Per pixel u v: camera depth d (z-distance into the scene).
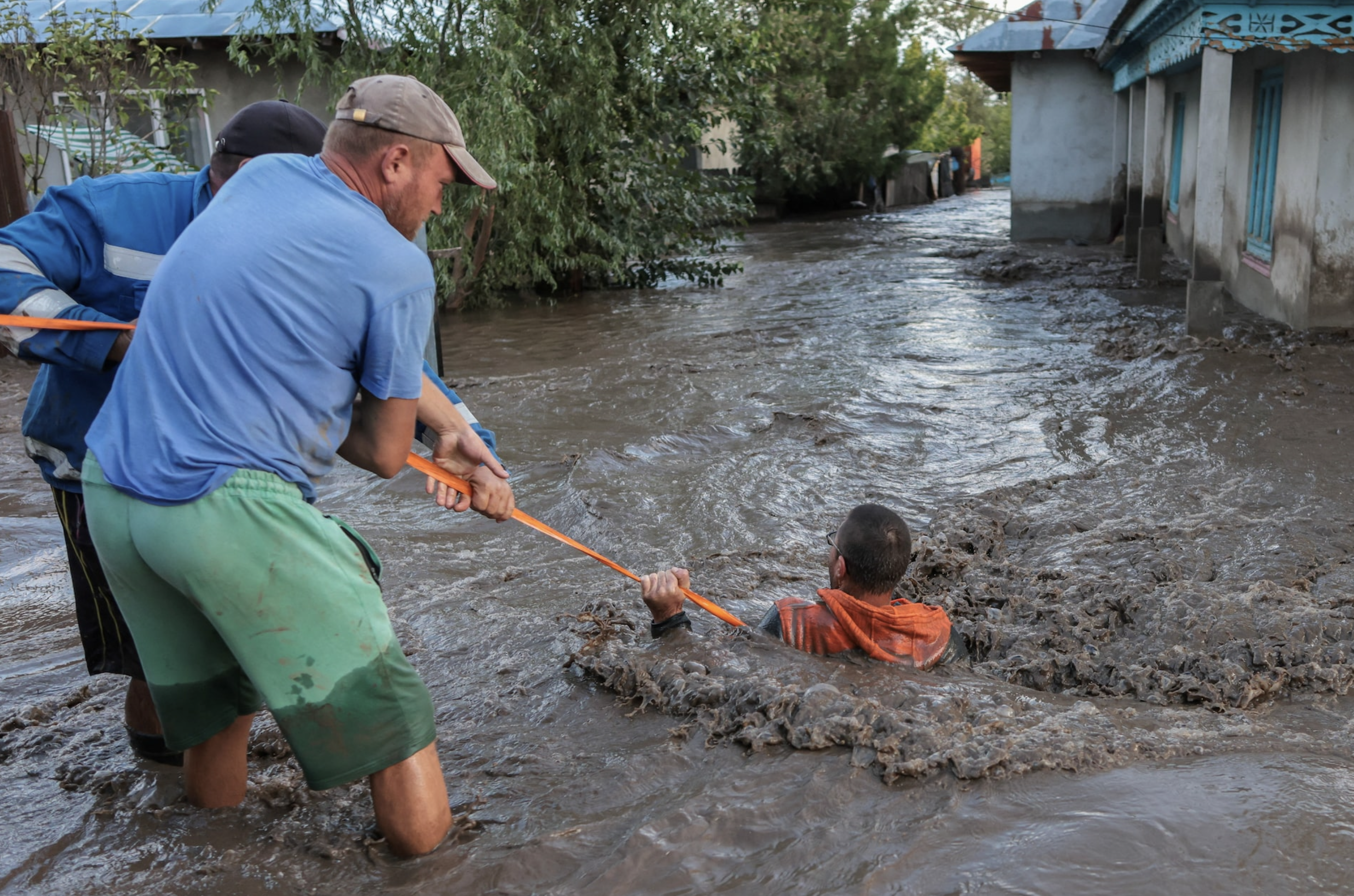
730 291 16.05
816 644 3.66
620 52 15.46
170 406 2.31
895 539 3.63
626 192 16.02
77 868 2.57
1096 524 5.38
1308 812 2.51
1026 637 3.89
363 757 2.44
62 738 3.32
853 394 8.61
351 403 2.50
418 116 2.49
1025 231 22.53
